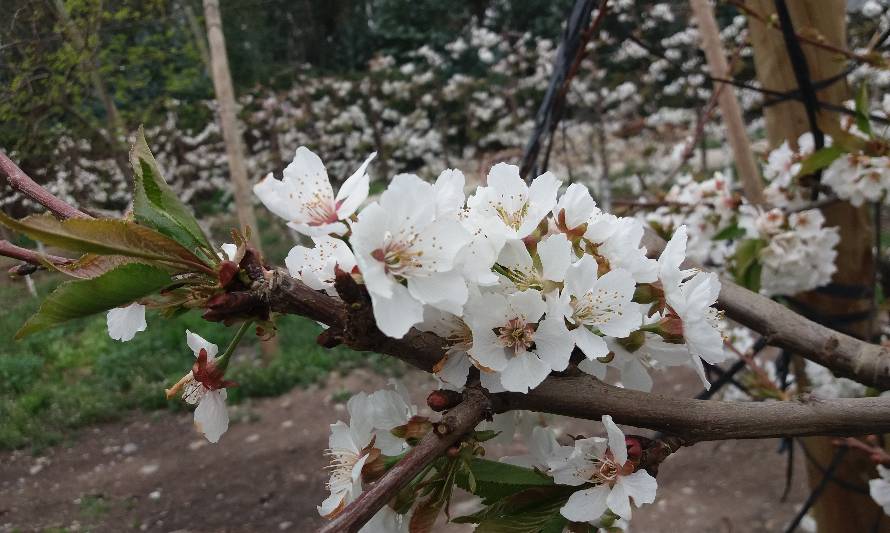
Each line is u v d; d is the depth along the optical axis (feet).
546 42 10.35
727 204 2.28
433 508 0.65
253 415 6.48
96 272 0.61
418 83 12.14
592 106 8.62
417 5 15.30
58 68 6.31
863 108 1.78
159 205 0.64
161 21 7.48
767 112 2.22
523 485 0.73
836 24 2.02
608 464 0.73
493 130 11.52
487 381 0.66
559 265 0.70
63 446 6.18
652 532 4.28
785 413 0.75
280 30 15.57
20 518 5.05
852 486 2.21
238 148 7.05
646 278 0.78
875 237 2.10
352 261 0.66
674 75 8.66
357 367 7.29
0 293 7.09
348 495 0.71
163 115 11.38
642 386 0.81
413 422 0.69
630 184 8.88
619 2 7.66
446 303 0.60
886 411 0.75
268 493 5.23
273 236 11.02
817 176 2.04
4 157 0.72
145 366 7.46
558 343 0.66
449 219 0.62
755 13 1.98
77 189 8.46
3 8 6.05
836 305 2.18
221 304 0.59
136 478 5.58
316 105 12.48
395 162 12.57
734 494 4.54
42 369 7.56
